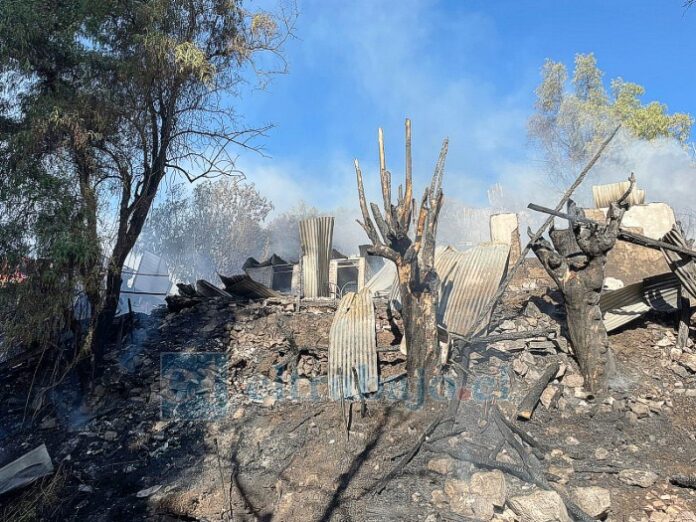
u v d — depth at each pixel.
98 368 10.30
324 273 12.92
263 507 7.32
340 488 7.29
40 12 10.06
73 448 8.88
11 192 9.22
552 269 8.70
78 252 9.14
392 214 8.66
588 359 8.29
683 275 8.72
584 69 27.47
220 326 11.15
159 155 11.43
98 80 10.60
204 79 10.99
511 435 7.51
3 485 8.03
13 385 10.31
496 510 6.48
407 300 8.72
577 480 6.84
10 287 9.20
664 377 8.37
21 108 10.27
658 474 6.82
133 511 7.57
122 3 10.61
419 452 7.63
